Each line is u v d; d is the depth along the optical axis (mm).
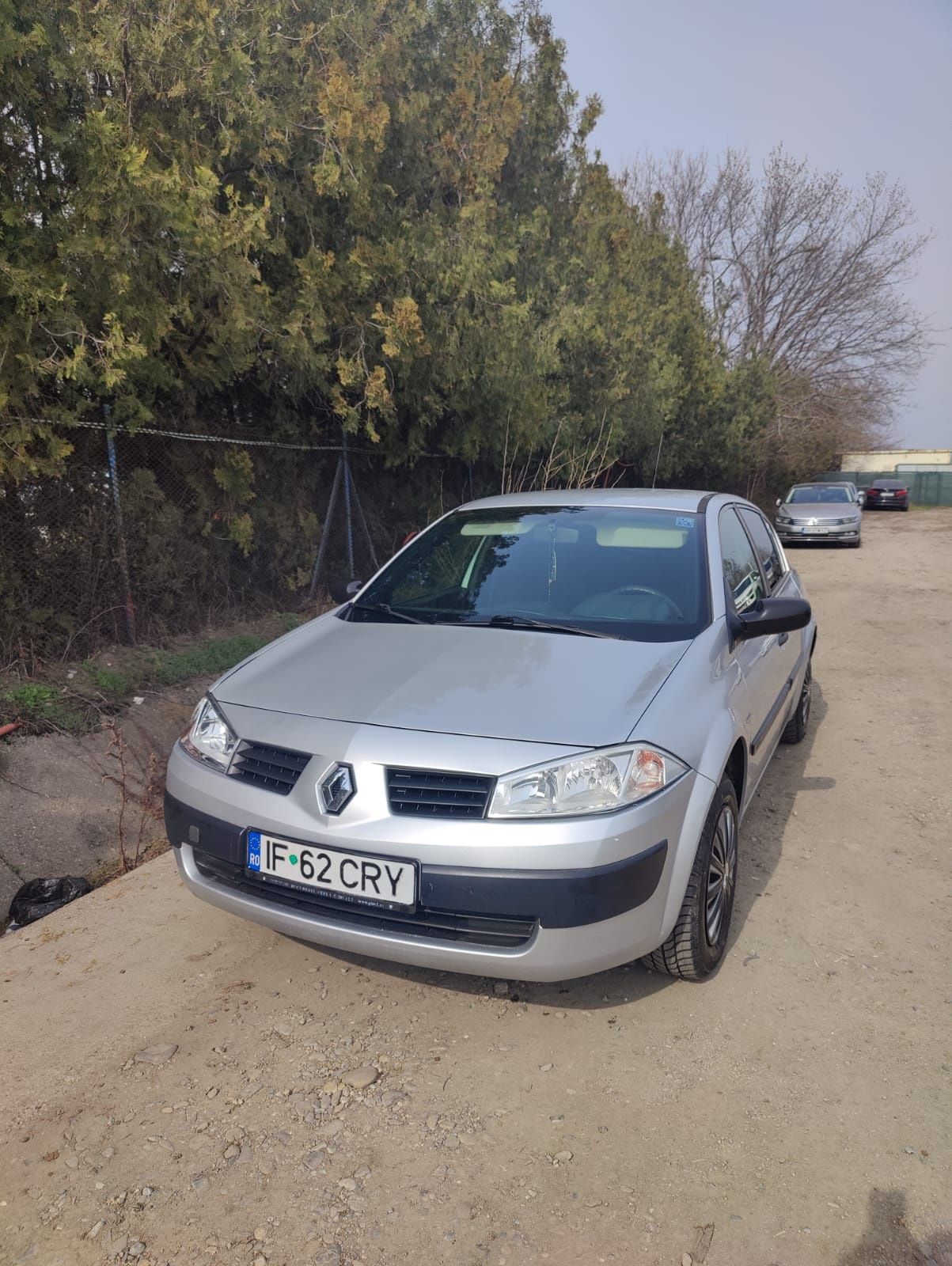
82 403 5617
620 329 12695
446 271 7926
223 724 2943
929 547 19828
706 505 4137
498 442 10125
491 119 8953
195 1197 2191
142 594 6770
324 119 6715
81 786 4684
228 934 3424
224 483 7203
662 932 2660
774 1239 2061
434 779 2539
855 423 35125
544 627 3338
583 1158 2301
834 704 6652
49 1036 2811
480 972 2529
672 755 2672
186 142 5949
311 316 6855
